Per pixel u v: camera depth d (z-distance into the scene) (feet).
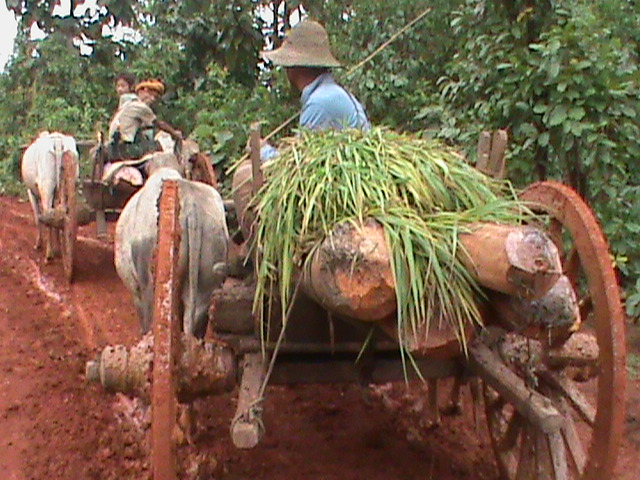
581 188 23.89
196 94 43.14
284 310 11.18
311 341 13.08
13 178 53.31
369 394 19.24
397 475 15.75
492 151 13.78
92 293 29.17
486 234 10.02
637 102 23.38
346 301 10.18
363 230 10.31
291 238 11.16
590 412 12.36
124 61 49.08
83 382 20.83
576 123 21.68
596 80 22.13
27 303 27.84
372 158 11.51
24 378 20.95
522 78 22.59
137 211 17.21
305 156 11.91
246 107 36.73
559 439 12.51
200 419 18.44
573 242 11.30
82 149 42.34
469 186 11.75
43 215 31.01
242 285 13.52
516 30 23.35
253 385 12.37
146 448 16.93
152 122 29.73
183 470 15.62
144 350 12.16
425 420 18.28
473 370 12.98
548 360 12.86
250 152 12.73
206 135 32.42
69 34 45.47
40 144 33.86
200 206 16.61
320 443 17.28
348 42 36.78
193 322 16.28
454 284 10.21
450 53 35.99
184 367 12.02
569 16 23.62
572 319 10.43
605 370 10.56
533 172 23.80
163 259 10.61
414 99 33.73
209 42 44.98
